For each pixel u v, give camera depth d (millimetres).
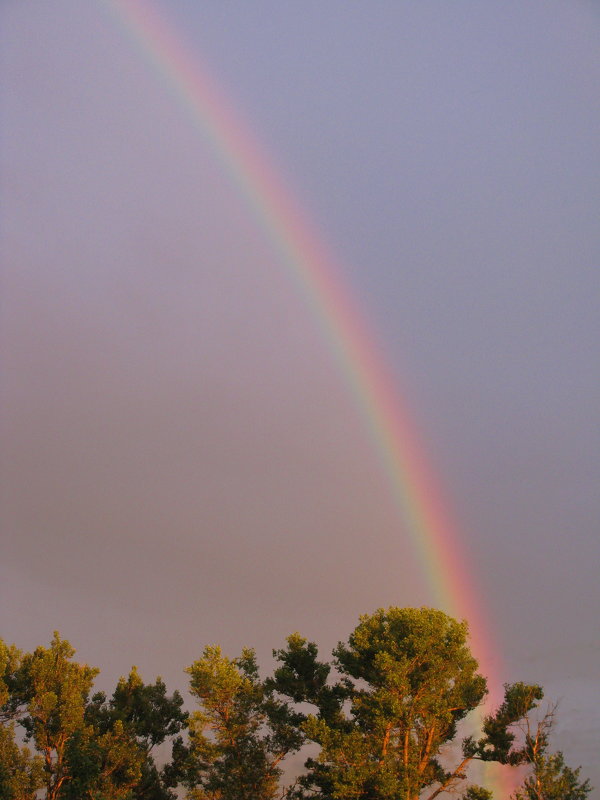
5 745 41219
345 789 34969
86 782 38000
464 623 39250
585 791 35375
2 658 46219
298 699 42594
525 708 39125
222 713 41594
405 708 36719
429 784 38531
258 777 40062
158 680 52750
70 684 46094
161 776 48312
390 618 40281
